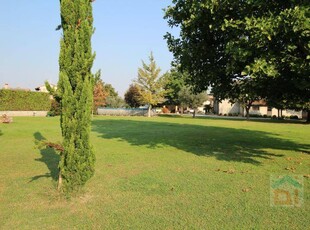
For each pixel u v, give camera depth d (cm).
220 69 1126
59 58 617
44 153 1178
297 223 494
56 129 2241
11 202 596
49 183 730
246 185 725
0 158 1073
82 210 555
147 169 915
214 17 980
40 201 602
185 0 1116
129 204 589
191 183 744
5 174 830
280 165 977
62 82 613
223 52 1098
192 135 2005
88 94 630
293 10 796
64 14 618
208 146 1452
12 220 506
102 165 974
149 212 544
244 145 1495
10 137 1720
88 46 635
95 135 1967
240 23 908
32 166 938
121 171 885
